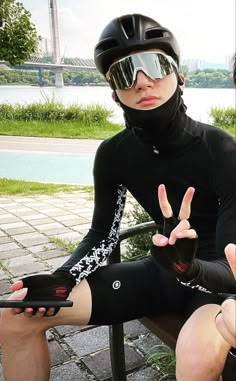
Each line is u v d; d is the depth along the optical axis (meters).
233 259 0.85
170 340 1.24
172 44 1.22
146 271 1.39
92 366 1.84
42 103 15.41
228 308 0.87
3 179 7.02
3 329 1.23
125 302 1.33
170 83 1.20
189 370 1.00
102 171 1.48
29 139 12.06
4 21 11.16
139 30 1.20
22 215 4.59
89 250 1.40
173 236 0.98
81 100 17.77
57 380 1.74
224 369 1.08
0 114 14.66
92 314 1.29
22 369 1.26
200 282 1.04
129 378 1.75
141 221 2.46
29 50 11.78
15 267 2.96
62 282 1.26
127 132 1.42
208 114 14.65
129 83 1.19
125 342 2.02
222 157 1.23
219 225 1.21
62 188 6.45
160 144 1.28
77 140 11.98
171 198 1.36
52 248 3.40
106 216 1.49
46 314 1.20
